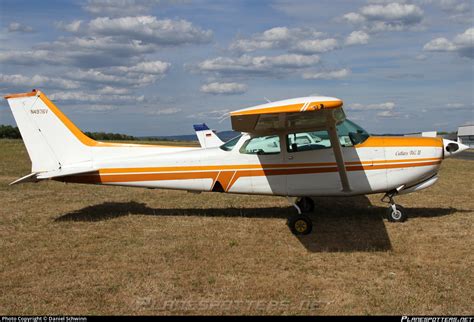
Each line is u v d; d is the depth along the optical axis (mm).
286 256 5180
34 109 7246
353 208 7977
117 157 7297
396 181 6691
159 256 5199
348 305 3809
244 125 5789
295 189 6758
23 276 4562
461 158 24516
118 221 7070
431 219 6984
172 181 7121
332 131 5793
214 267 4812
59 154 7320
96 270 4742
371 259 5035
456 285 4219
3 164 16922
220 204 8609
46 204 8648
